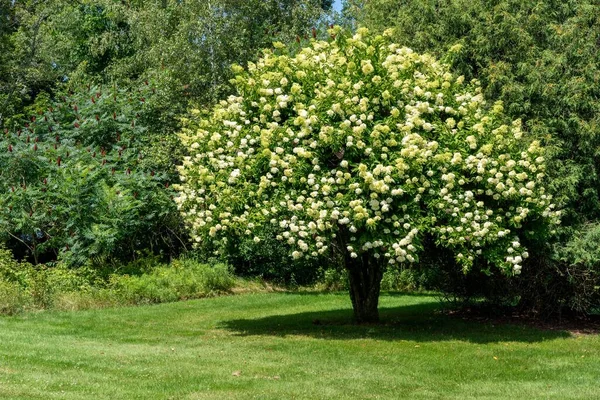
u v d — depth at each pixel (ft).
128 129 61.11
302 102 32.17
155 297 48.34
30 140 56.90
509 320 39.06
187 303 47.65
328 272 60.23
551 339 32.60
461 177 30.60
